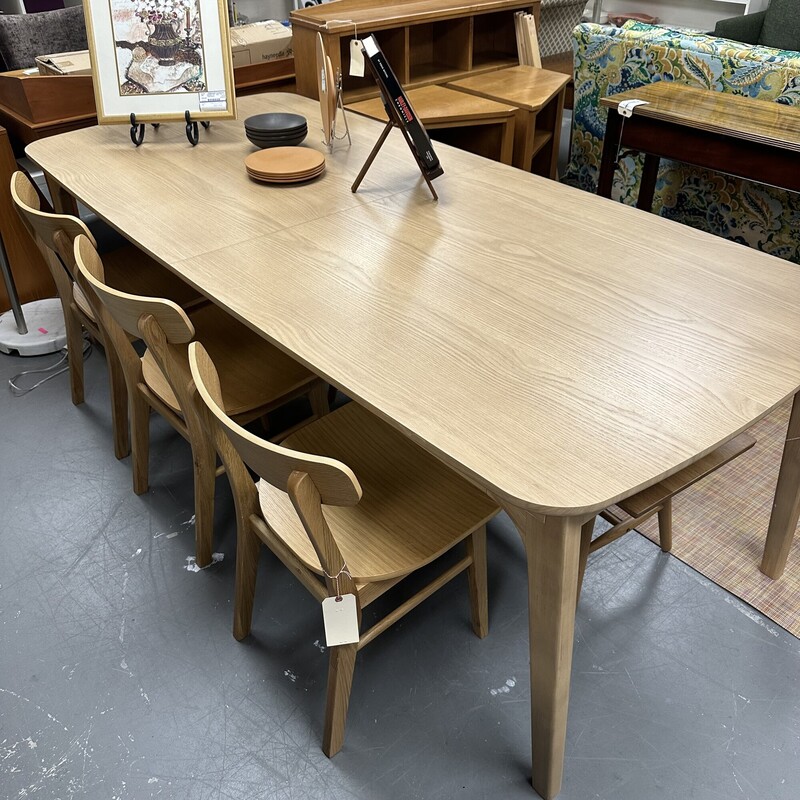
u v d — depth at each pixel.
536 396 1.15
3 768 1.41
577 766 1.40
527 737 1.45
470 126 3.03
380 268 1.51
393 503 1.41
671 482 1.39
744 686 1.53
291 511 1.40
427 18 2.86
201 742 1.45
